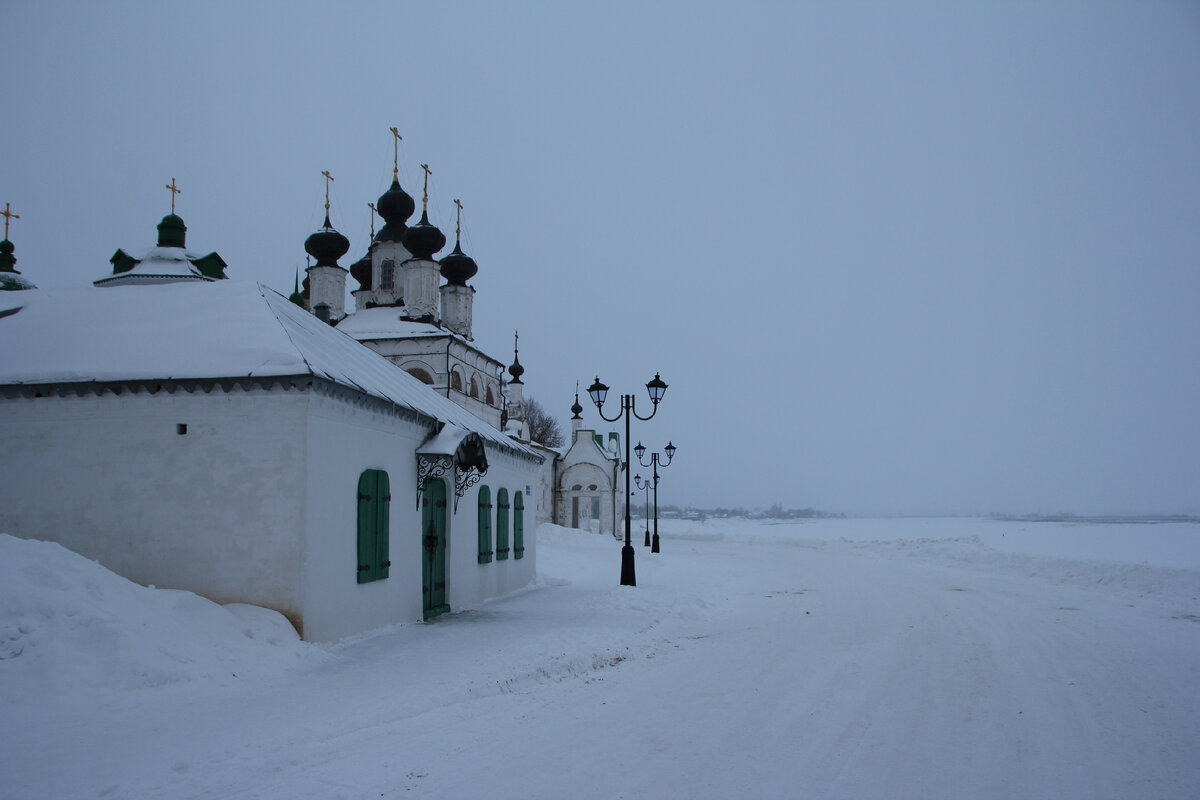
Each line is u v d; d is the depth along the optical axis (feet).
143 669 26.55
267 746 21.25
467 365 96.94
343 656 34.12
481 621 46.47
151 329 39.19
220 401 35.29
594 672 32.94
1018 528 279.08
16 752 20.40
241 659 29.94
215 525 34.81
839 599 59.67
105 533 35.45
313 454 35.09
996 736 22.93
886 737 22.79
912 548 123.75
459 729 23.45
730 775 19.42
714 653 37.09
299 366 34.65
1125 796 18.20
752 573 86.17
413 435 46.14
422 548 47.44
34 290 47.14
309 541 34.55
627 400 69.97
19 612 26.68
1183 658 34.86
